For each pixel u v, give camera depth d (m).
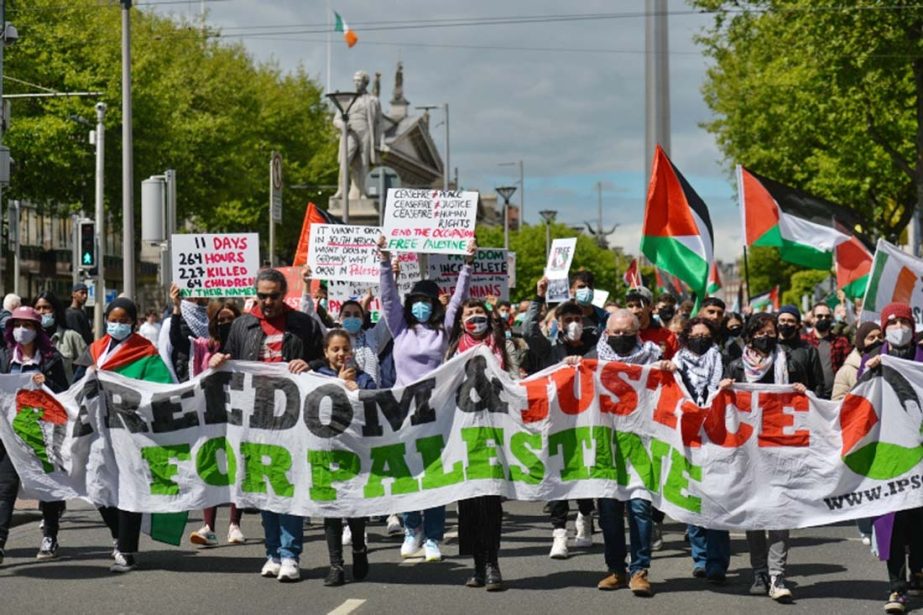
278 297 10.61
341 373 10.47
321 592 9.82
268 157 63.09
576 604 9.38
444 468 10.18
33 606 9.27
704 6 36.34
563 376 10.11
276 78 68.06
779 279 84.88
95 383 10.80
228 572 10.72
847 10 31.73
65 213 49.47
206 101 56.38
